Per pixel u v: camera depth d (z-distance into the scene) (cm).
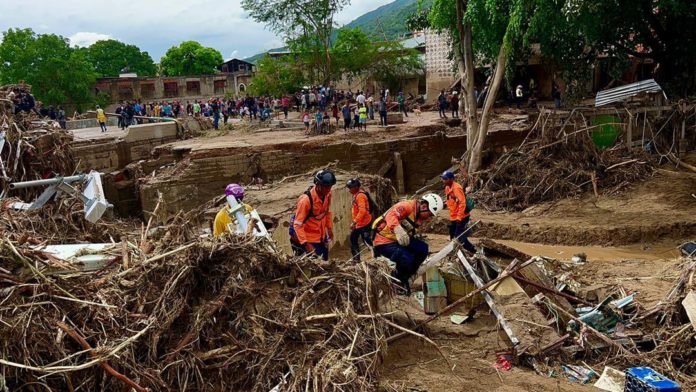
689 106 1786
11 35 4441
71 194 730
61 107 4494
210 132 2717
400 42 4100
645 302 688
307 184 1590
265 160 2164
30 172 1055
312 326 483
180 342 448
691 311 578
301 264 518
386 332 571
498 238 1348
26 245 467
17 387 388
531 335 562
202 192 2103
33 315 407
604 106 1922
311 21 3772
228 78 5791
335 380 430
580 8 1728
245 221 586
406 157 2328
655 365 545
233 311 476
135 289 459
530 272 662
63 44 4591
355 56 3888
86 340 416
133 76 5700
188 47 7669
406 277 646
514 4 1695
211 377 448
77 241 845
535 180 1558
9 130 1061
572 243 1262
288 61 3984
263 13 3753
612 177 1565
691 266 675
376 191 1382
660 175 1591
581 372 529
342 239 1116
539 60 3266
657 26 2205
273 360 456
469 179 1689
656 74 2400
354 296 515
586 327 583
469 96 1920
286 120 3067
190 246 484
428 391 490
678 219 1284
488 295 611
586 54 2303
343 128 2653
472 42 2033
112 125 3297
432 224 1362
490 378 515
